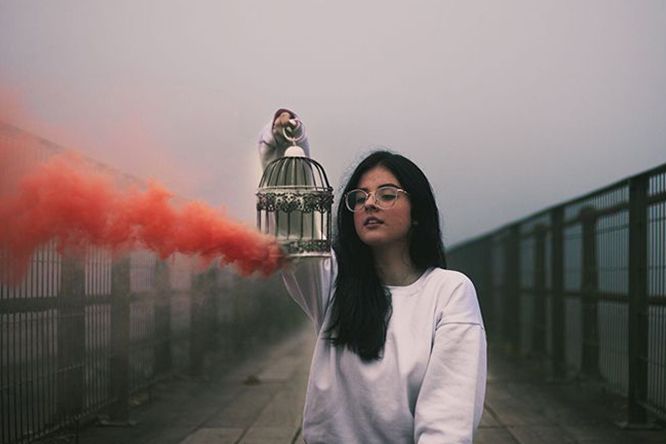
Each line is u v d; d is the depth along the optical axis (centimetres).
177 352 901
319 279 245
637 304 674
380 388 230
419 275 246
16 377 496
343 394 235
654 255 642
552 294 970
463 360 230
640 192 671
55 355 548
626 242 725
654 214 640
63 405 561
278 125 255
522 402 793
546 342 1076
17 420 497
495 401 800
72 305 573
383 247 245
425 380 229
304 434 242
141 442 602
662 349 625
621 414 727
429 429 224
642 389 668
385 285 244
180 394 821
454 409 225
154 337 794
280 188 238
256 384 909
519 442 620
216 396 821
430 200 245
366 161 246
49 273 535
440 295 236
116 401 662
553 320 962
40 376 527
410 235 246
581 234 884
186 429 656
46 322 534
